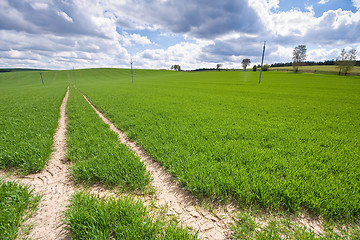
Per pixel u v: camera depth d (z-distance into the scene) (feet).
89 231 7.36
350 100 58.54
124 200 9.25
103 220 7.68
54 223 8.21
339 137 20.27
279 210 9.02
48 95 81.05
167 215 8.88
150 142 18.40
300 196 9.54
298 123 27.89
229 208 9.36
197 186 10.43
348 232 7.75
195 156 14.44
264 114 35.19
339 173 12.12
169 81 204.85
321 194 9.35
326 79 189.06
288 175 11.42
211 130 22.66
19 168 13.11
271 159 13.99
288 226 8.08
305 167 12.92
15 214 8.28
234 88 110.63
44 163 13.89
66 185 11.54
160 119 29.48
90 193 10.65
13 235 7.22
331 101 56.34
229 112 36.83
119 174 11.82
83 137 20.20
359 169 12.34
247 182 10.47
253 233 7.70
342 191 9.79
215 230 7.97
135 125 25.99
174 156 14.42
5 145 16.12
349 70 235.20
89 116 33.04
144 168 12.58
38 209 9.09
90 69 463.01
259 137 20.15
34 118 30.50
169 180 12.16
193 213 9.05
